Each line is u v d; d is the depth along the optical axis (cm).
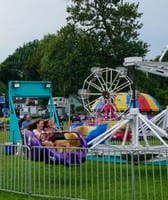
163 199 839
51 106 1873
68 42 5038
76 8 4916
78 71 4978
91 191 891
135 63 1278
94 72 2378
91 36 4912
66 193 915
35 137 1056
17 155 959
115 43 4897
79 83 5022
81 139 1193
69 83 5138
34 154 931
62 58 5400
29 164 877
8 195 885
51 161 959
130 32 4925
